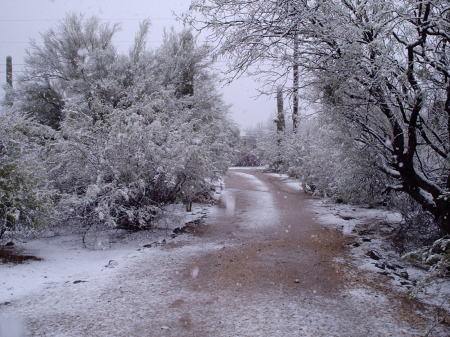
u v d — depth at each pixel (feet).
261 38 21.16
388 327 15.02
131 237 30.50
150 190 30.96
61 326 14.83
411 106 19.56
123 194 26.78
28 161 25.34
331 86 21.93
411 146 19.83
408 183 21.40
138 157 28.40
